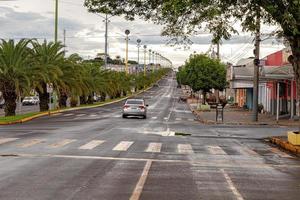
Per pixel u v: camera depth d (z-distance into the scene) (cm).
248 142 2508
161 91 15688
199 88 7825
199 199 1030
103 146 2084
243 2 1953
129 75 12975
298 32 1931
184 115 5569
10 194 1038
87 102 7969
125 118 4606
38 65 4703
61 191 1079
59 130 2972
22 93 4525
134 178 1277
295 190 1162
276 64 5494
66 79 5484
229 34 2033
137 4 2084
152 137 2616
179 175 1346
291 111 4559
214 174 1382
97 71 7906
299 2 1734
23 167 1422
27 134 2623
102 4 2116
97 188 1123
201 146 2208
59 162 1548
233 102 9338
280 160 1775
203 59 7881
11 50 4450
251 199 1045
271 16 2020
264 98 6278
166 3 1759
